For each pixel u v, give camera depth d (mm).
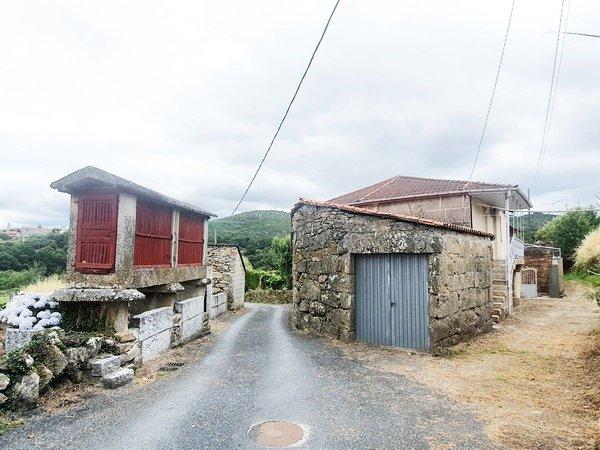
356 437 3842
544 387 5324
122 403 4734
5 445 3639
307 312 9875
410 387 5387
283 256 26188
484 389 5289
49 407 4578
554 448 3574
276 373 6059
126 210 6641
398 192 14055
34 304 6422
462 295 8352
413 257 7812
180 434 3873
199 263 10461
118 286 6375
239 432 3932
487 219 13938
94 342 5613
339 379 5746
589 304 14891
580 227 23312
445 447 3631
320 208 9562
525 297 18688
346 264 8672
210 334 9945
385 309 8156
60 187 6559
